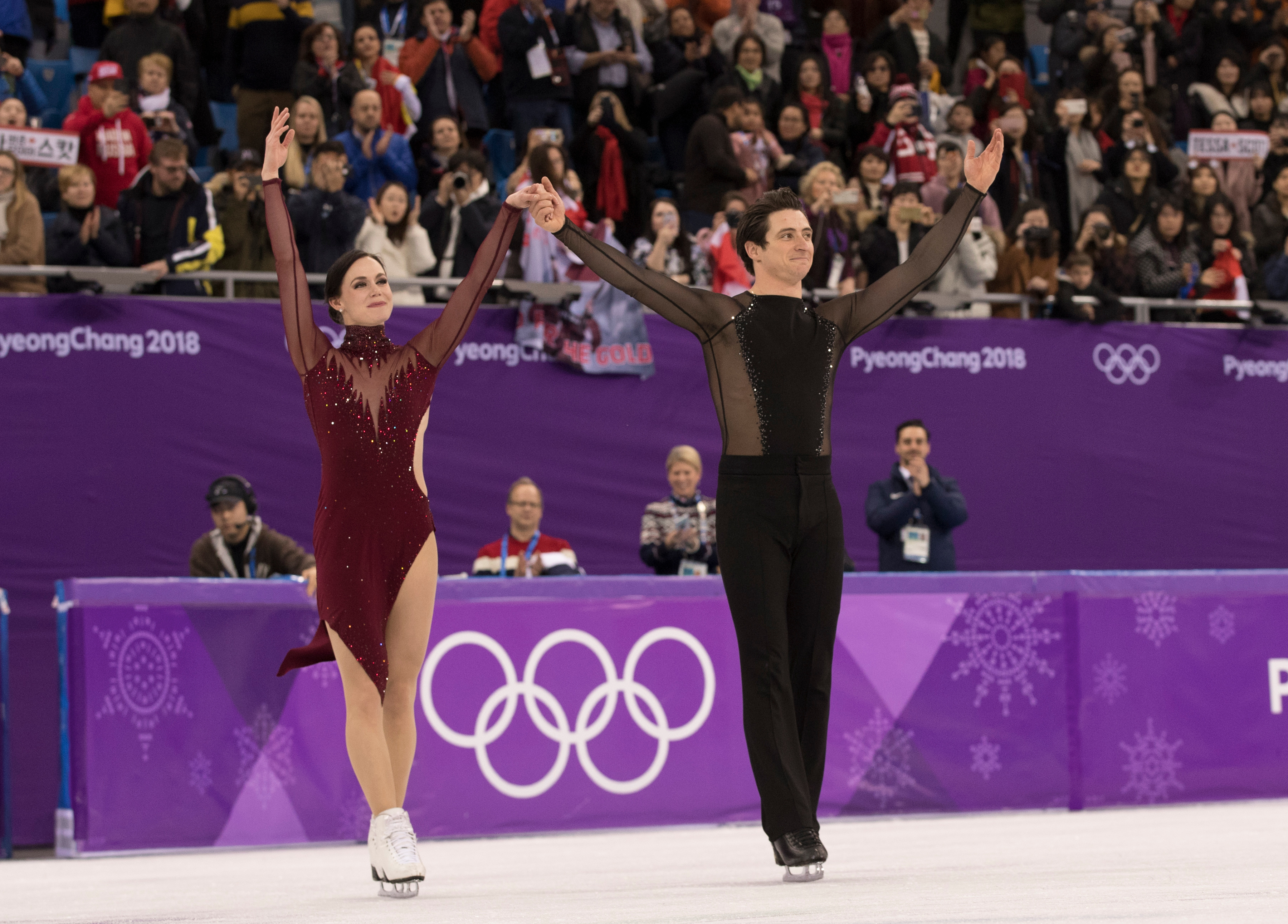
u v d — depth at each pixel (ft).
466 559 106.32
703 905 32.99
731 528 41.11
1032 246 121.80
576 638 70.79
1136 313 123.54
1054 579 76.84
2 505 96.22
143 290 103.09
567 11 132.05
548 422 108.88
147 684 67.41
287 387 103.35
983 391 118.32
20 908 39.99
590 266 42.16
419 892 41.19
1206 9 153.17
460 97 124.26
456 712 68.54
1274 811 71.31
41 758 94.58
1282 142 138.41
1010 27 153.07
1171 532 121.80
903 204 116.16
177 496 100.27
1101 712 76.59
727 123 123.54
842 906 31.78
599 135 122.21
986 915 28.99
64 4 131.34
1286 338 126.11
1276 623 79.87
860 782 72.74
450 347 44.27
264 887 45.52
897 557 86.94
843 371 115.24
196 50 127.13
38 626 95.91
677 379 112.27
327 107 117.60
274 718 69.31
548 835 69.15
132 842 66.33
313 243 105.60
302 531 103.04
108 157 107.65
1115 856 46.50
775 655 40.55
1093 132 138.51
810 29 152.56
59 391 98.02
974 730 74.90
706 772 72.28
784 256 42.24
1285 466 125.08
